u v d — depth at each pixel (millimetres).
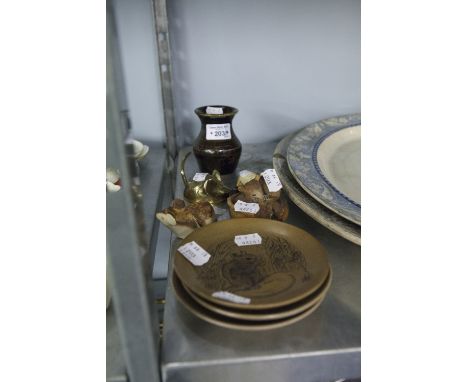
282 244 374
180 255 345
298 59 642
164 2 541
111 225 233
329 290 358
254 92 659
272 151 658
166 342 297
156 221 487
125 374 287
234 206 432
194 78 637
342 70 659
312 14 611
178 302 341
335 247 425
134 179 247
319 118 695
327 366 292
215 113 542
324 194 436
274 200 444
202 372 282
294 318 287
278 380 294
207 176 499
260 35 616
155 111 646
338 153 582
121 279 243
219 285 315
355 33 631
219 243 375
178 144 671
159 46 569
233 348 291
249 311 284
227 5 589
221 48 619
